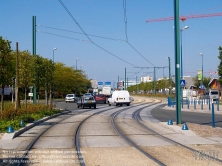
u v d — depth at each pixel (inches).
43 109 1135.6
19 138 621.9
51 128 782.5
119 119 1028.5
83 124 873.5
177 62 806.5
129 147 513.3
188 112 1366.9
